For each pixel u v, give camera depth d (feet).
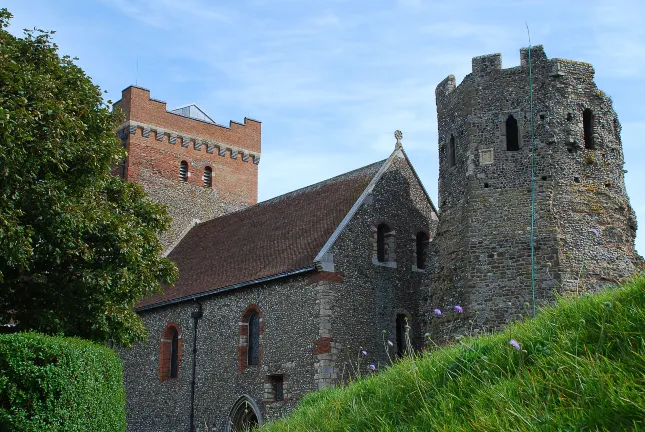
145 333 74.64
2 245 56.70
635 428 20.89
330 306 81.46
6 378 44.14
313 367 79.92
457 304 80.79
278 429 39.45
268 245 97.14
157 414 99.45
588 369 24.89
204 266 106.32
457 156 85.76
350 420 32.58
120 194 77.41
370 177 94.48
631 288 29.12
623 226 82.38
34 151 61.05
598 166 82.38
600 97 84.53
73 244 65.16
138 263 73.20
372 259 88.33
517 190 80.18
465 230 81.61
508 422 24.23
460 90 86.94
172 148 136.26
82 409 48.19
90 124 70.64
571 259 77.10
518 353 29.63
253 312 90.63
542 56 83.35
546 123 81.30
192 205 136.15
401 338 89.10
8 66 61.05
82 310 68.39
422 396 30.30
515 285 77.15
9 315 69.36
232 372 89.92
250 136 149.28
